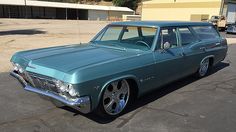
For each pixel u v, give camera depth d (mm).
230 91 5641
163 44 4781
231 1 35156
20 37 16797
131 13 72500
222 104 4836
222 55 7336
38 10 64000
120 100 4164
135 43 4820
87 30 25609
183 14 39469
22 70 4109
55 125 3822
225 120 4129
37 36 17875
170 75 5043
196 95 5301
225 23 28547
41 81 3734
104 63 3768
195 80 6422
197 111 4469
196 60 5938
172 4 41125
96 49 4617
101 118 4066
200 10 36594
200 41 6121
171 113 4340
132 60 4125
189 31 5805
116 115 4133
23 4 58438
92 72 3529
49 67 3645
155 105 4676
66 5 65250
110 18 65188
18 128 3715
